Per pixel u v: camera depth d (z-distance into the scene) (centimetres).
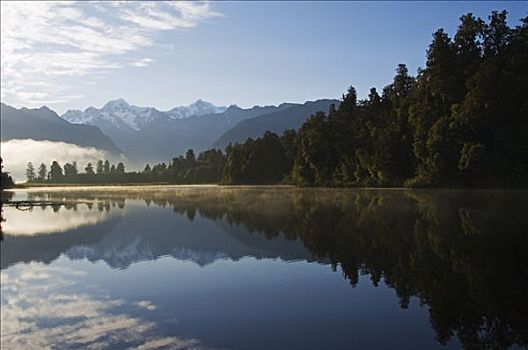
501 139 8450
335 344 1712
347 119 13850
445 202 6438
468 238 3591
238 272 2820
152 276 2788
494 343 1703
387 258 3073
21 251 3750
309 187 13375
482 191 8244
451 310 2042
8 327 1939
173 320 1989
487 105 8456
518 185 8412
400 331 1827
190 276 2755
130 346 1738
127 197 11300
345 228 4453
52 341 1788
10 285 2630
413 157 10488
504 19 9944
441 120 8938
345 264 2945
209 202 8631
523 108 8375
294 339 1761
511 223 4225
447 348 1667
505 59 9225
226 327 1895
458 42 10075
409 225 4406
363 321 1933
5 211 7638
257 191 11975
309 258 3172
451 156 8750
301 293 2338
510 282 2445
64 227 5334
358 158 11806
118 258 3400
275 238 4088
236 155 17750
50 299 2339
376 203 6775
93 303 2252
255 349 1686
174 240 4175
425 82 10694
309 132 13788
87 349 1714
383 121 12281
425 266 2808
